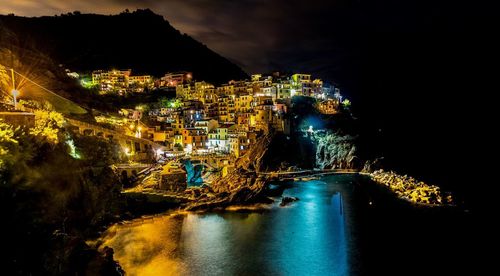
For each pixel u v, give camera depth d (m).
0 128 38.50
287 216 69.31
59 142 48.62
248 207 75.94
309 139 145.25
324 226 62.62
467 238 56.84
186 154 118.94
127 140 98.88
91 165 59.50
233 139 126.69
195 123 140.75
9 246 30.83
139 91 183.50
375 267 46.03
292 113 147.88
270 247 52.78
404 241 55.00
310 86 170.62
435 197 83.06
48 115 56.34
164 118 144.88
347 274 44.19
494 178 118.44
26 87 93.69
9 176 35.22
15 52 110.88
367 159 142.75
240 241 55.06
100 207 57.44
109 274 35.84
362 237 57.38
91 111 112.25
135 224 62.59
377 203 80.56
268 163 125.88
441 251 51.53
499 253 50.38
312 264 46.78
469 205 78.56
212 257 48.53
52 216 38.91
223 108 159.50
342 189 98.12
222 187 82.12
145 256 48.28
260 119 135.00
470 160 140.50
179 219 66.81
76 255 34.09
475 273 44.56
